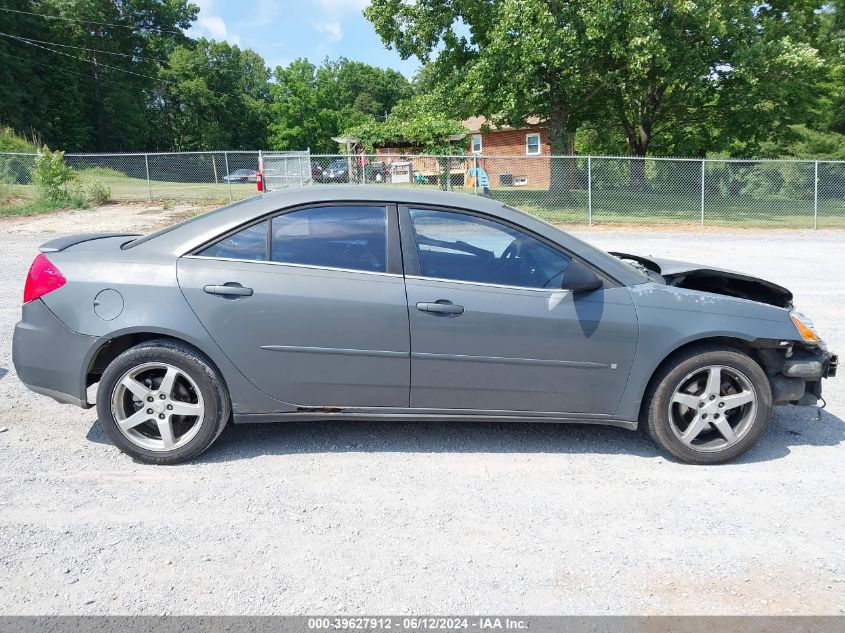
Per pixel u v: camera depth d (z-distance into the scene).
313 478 3.55
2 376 5.11
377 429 4.26
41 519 3.07
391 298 3.63
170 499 3.29
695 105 26.11
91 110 57.31
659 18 20.62
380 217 3.76
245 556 2.82
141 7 61.16
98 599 2.51
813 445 4.15
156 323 3.55
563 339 3.68
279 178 22.28
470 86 21.84
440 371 3.69
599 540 3.01
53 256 3.76
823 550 2.96
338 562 2.79
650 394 3.81
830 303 8.34
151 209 19.78
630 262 4.87
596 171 20.08
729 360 3.73
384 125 24.47
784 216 20.17
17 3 48.34
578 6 19.98
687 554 2.91
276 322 3.60
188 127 72.62
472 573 2.74
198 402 3.63
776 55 21.58
